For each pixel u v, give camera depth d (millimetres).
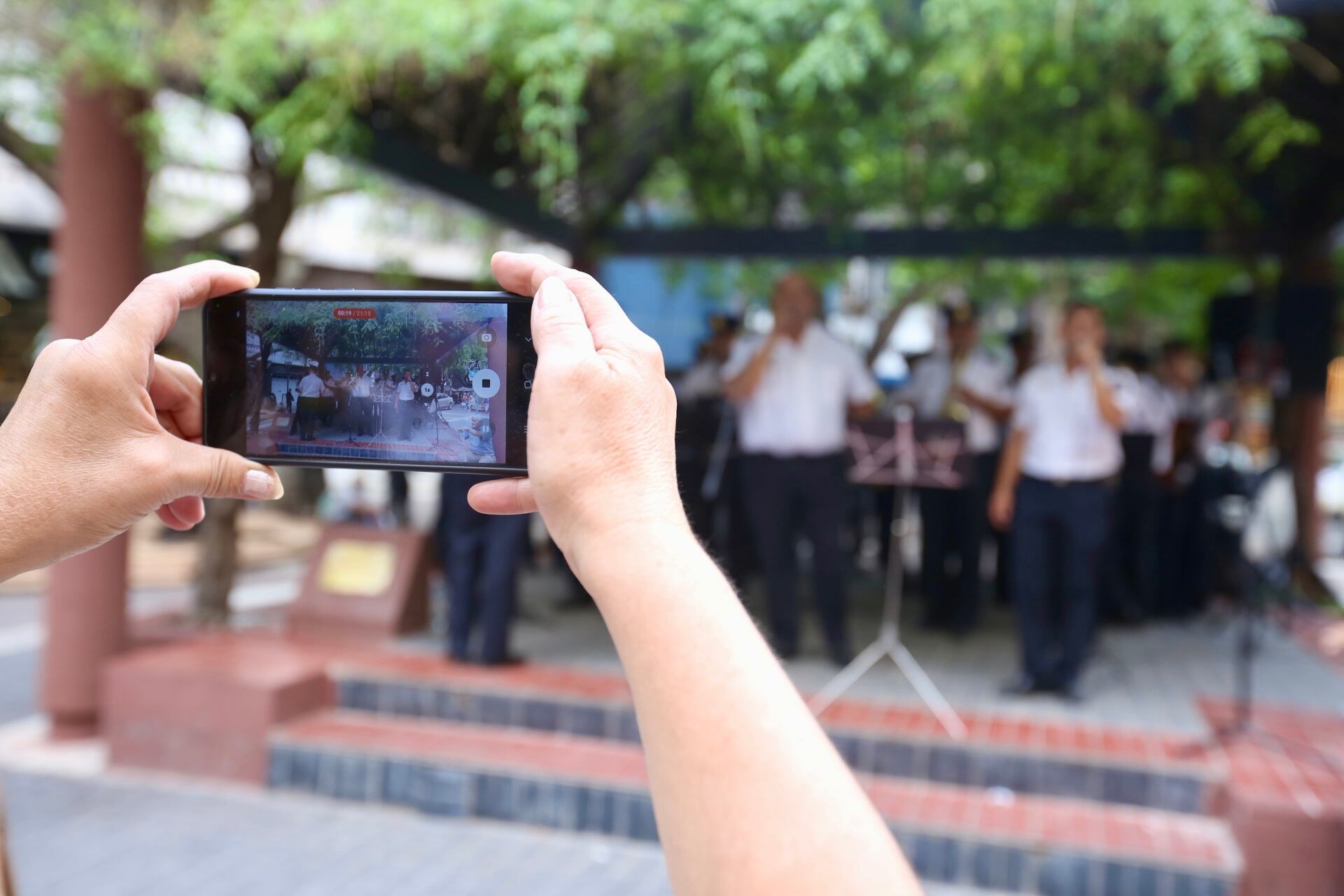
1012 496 5199
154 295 850
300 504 13898
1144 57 4855
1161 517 7414
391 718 5172
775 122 5883
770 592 5598
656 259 8664
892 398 7770
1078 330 4867
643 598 546
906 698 4992
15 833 4324
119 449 813
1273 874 3697
